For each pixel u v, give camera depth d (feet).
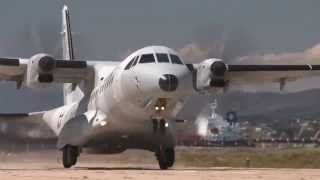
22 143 471.62
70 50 431.02
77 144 332.39
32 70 322.96
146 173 257.96
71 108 363.76
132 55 311.88
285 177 231.30
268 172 274.77
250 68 356.18
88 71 346.13
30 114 388.37
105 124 321.32
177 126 359.66
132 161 542.57
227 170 305.94
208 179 218.79
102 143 332.39
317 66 363.97
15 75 342.23
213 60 322.96
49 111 396.16
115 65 340.80
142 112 305.32
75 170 294.66
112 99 314.55
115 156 544.62
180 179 217.77
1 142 469.57
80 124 332.80
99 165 451.53
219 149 635.25
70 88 380.37
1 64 327.47
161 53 302.66
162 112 301.22
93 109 336.70
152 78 291.17
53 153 472.85
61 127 368.68
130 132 323.37
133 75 299.79
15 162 474.90
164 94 289.33
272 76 369.91
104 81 326.85
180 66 298.35
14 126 464.65
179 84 290.56
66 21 435.53
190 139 561.84
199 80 323.98
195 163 562.66
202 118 378.73
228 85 366.22
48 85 329.11
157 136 322.14
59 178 220.02
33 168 349.20
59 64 337.93
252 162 555.28
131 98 302.86
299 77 375.04
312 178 226.79
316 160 548.31
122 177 226.58
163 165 336.29
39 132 469.57
